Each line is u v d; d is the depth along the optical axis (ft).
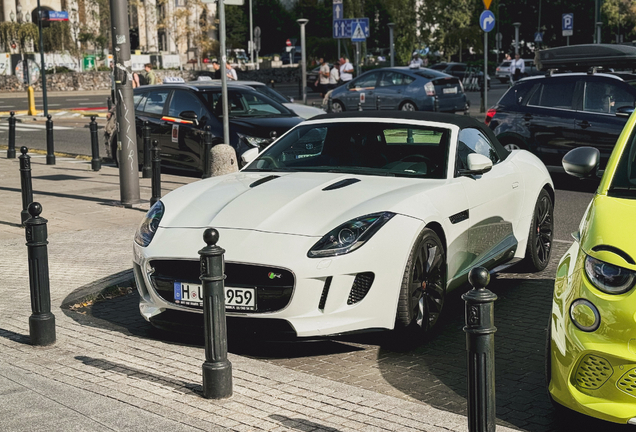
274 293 15.56
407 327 16.51
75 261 24.76
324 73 94.12
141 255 16.99
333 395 13.57
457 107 77.97
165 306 16.78
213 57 200.54
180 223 17.30
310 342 17.48
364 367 15.87
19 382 14.21
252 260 15.49
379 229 15.98
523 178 22.18
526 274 23.79
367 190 17.48
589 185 41.04
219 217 16.94
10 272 23.36
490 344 10.14
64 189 40.19
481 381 10.14
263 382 14.26
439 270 17.49
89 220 31.63
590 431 12.55
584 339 11.26
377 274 15.83
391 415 12.60
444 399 14.11
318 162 19.92
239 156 41.16
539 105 39.83
